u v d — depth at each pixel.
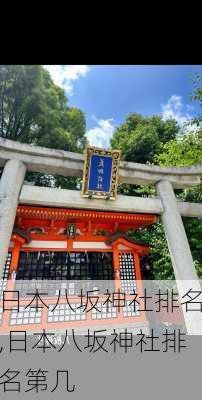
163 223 6.00
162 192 6.20
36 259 8.02
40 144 16.42
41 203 5.29
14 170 5.11
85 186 5.58
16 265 7.60
